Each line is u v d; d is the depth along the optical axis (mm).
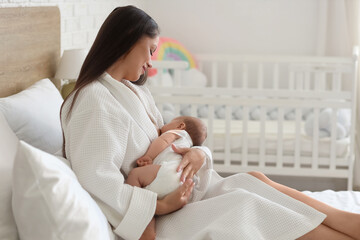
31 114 1811
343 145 3133
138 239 1447
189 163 1608
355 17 3582
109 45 1550
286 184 3422
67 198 1234
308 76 3734
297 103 3078
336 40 3842
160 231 1525
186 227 1510
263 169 3184
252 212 1471
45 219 1220
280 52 4059
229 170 3207
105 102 1494
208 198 1661
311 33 3996
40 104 1889
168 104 3406
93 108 1473
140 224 1440
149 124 1646
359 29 3572
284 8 3994
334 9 3826
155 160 1617
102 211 1440
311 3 3955
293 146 3178
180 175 1561
